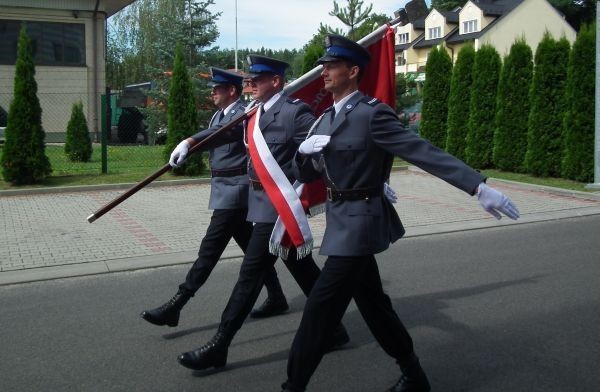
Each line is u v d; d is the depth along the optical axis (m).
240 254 7.07
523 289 5.71
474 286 5.83
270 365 4.11
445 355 4.22
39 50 24.25
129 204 10.33
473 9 46.94
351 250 3.18
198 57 20.12
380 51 4.14
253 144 3.97
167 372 4.00
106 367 4.08
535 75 13.07
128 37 37.97
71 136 15.91
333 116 3.34
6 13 23.58
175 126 13.23
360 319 4.97
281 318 5.04
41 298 5.55
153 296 5.62
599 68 11.53
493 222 8.91
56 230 8.30
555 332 4.62
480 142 14.67
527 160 13.35
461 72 15.15
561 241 7.75
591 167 12.21
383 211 3.32
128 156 16.84
